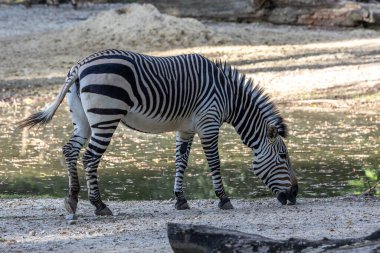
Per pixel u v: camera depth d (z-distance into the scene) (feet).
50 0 203.92
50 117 49.29
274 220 46.32
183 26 156.46
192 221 46.80
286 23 178.60
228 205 53.36
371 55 140.56
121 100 48.73
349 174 67.41
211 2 182.39
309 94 113.29
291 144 81.05
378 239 28.84
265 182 55.16
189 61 52.60
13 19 181.27
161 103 50.65
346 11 173.17
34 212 52.65
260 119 54.75
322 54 143.23
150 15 158.20
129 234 42.93
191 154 77.25
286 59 138.92
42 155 76.18
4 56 143.13
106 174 67.97
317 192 60.90
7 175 67.46
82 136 50.37
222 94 53.52
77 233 43.86
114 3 208.95
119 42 152.15
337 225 43.86
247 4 180.24
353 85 117.08
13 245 40.37
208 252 30.76
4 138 84.79
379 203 53.62
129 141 84.38
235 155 76.54
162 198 59.52
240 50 147.95
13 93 115.75
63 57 143.13
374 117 98.22
